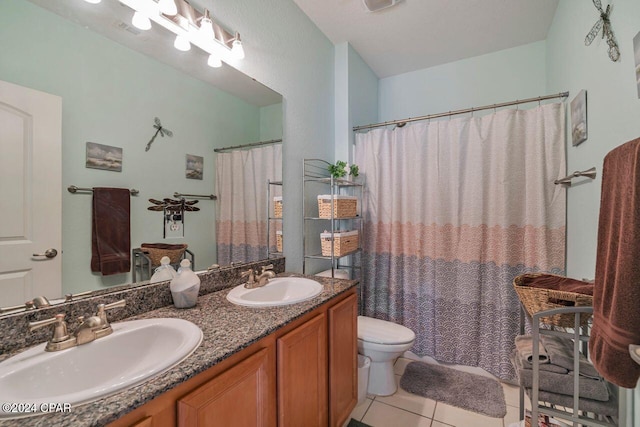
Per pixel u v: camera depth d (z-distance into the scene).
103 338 0.85
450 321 2.19
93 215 1.03
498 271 2.03
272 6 1.80
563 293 1.16
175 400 0.70
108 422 0.54
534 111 1.95
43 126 0.90
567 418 1.08
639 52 0.96
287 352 1.06
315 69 2.23
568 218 1.81
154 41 1.22
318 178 2.24
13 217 0.84
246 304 1.20
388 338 1.79
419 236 2.29
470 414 1.69
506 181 1.99
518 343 1.40
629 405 1.02
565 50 1.82
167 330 0.95
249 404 0.91
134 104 1.16
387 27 2.24
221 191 1.53
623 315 0.76
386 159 2.43
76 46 0.98
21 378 0.69
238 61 1.58
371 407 1.76
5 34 0.83
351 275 2.54
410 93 2.91
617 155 0.88
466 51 2.56
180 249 1.33
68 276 0.96
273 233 1.83
